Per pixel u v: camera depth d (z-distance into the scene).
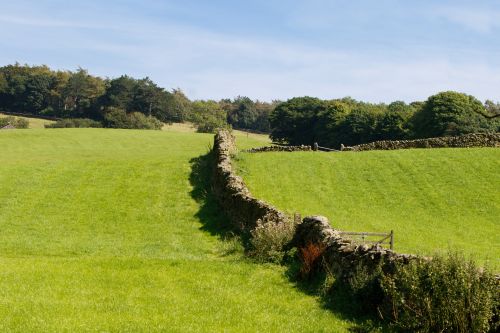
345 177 31.27
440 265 9.48
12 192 28.02
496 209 25.95
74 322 9.93
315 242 14.31
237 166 32.72
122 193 28.36
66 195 27.84
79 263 15.18
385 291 10.17
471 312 8.61
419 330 9.07
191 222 23.31
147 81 124.31
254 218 19.45
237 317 10.65
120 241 20.31
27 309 10.60
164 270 14.43
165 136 68.56
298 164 33.81
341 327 10.07
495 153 34.31
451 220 24.56
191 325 10.05
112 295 11.98
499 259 18.16
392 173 31.58
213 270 14.50
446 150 35.78
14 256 17.44
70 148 56.28
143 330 9.65
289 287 12.88
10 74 132.38
